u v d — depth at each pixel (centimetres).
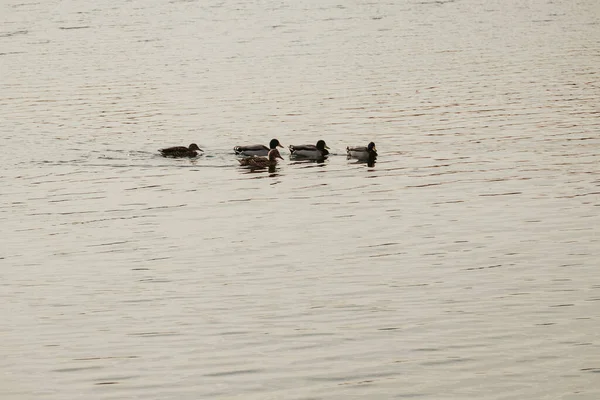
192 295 2884
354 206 3838
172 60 7531
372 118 5406
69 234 3559
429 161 4503
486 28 8831
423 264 3119
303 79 6594
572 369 2316
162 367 2372
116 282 3019
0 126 5394
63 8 10962
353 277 3011
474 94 5972
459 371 2319
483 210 3719
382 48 7838
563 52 7438
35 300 2870
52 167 4541
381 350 2447
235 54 7712
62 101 6075
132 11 10581
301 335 2555
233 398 2202
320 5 10681
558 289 2855
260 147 4600
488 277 2977
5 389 2266
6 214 3834
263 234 3500
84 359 2430
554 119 5256
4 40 8800
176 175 4384
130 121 5475
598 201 3788
